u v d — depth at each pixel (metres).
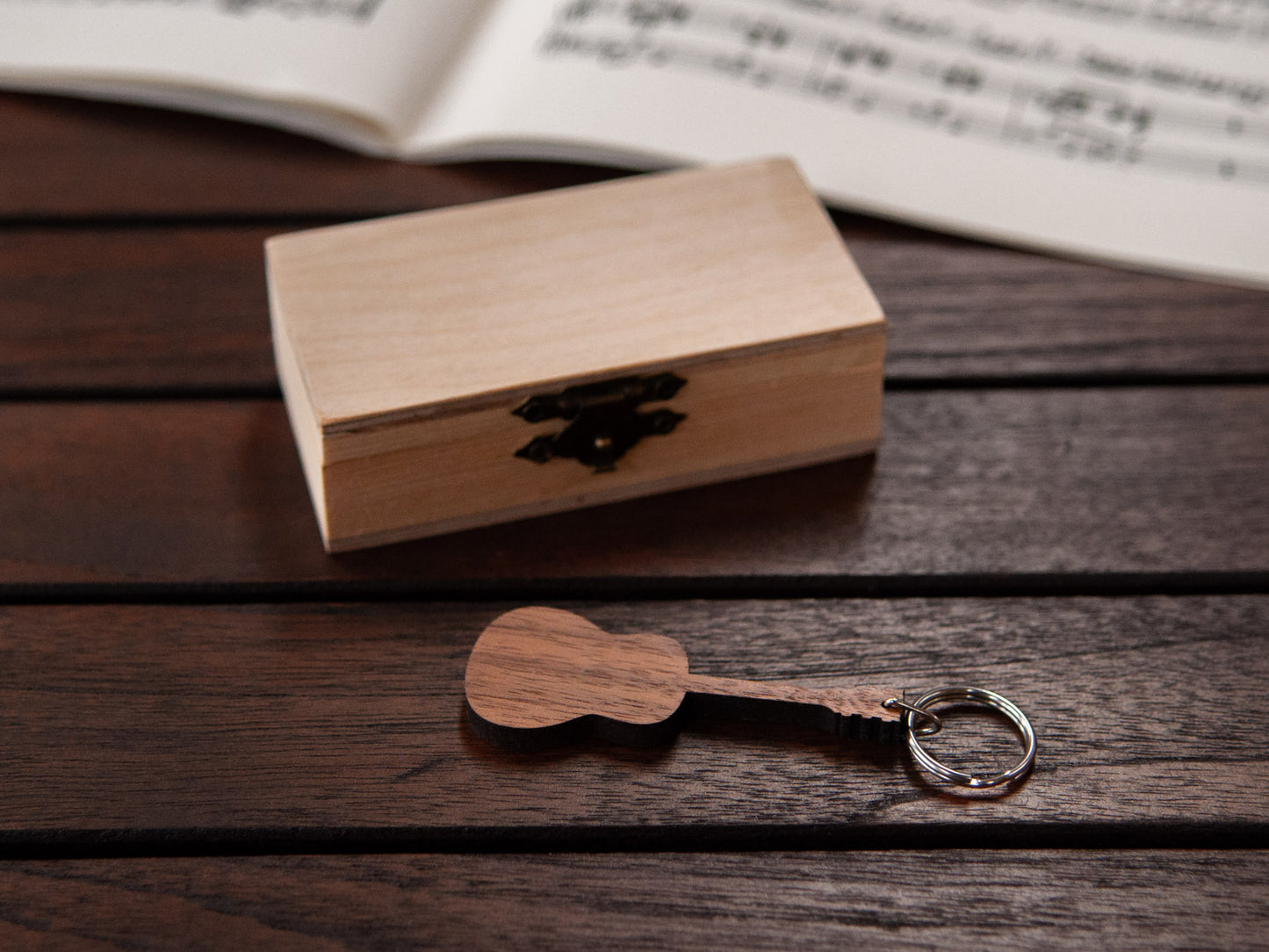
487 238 0.44
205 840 0.39
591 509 0.43
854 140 0.50
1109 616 0.41
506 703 0.39
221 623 0.41
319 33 0.51
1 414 0.45
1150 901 0.38
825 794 0.39
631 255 0.43
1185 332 0.46
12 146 0.50
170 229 0.48
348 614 0.41
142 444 0.44
